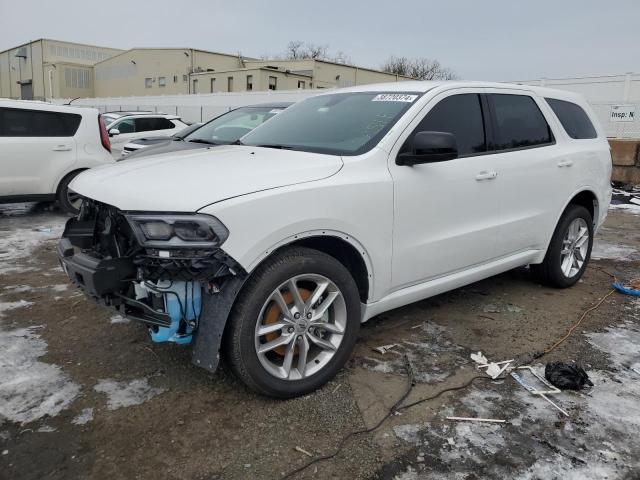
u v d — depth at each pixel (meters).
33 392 3.11
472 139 3.98
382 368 3.47
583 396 3.19
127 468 2.51
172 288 2.74
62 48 71.56
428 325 4.18
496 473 2.51
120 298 2.87
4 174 7.67
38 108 7.95
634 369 3.54
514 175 4.18
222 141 7.20
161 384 3.23
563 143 4.79
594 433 2.82
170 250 2.62
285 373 3.02
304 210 2.90
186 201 2.66
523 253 4.54
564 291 5.07
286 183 2.92
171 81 54.03
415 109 3.62
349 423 2.88
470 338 3.96
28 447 2.64
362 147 3.42
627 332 4.14
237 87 44.31
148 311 2.79
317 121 3.97
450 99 3.88
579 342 3.93
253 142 4.04
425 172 3.54
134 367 3.42
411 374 3.39
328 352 3.18
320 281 3.07
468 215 3.86
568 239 5.00
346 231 3.10
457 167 3.75
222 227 2.64
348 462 2.58
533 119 4.57
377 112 3.74
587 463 2.59
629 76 17.14
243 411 2.97
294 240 2.91
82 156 8.27
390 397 3.13
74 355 3.57
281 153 3.46
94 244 3.17
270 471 2.51
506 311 4.50
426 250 3.60
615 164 12.31
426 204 3.54
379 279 3.37
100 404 3.01
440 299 4.75
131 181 2.93
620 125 14.46
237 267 2.70
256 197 2.75
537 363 3.60
